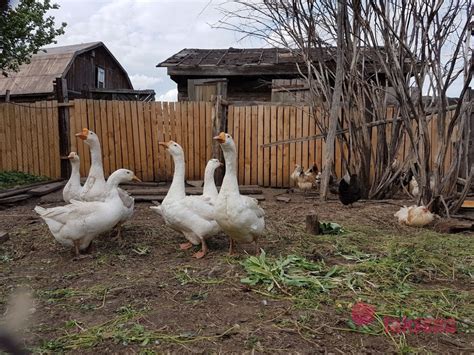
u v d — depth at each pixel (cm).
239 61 1216
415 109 690
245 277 372
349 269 390
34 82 2108
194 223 441
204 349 250
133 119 1051
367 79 852
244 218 409
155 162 1063
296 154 1017
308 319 291
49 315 302
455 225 571
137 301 324
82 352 250
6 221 639
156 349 252
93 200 561
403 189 840
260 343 257
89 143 565
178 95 1270
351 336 270
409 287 354
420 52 666
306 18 775
